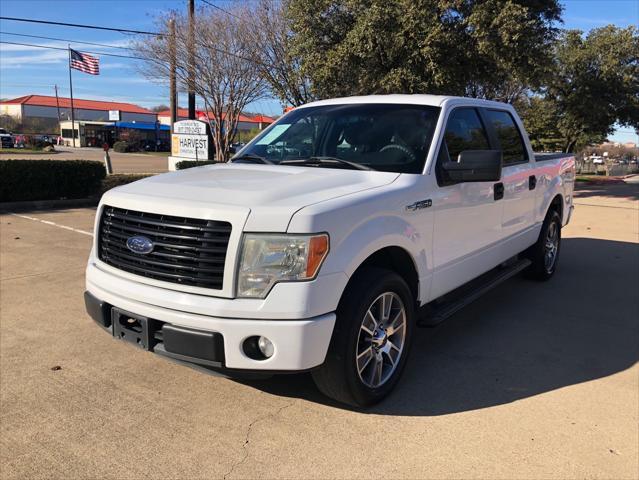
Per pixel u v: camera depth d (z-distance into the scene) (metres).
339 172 3.71
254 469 2.79
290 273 2.81
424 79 15.52
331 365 3.10
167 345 2.96
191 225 2.95
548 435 3.15
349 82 17.03
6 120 88.25
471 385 3.78
